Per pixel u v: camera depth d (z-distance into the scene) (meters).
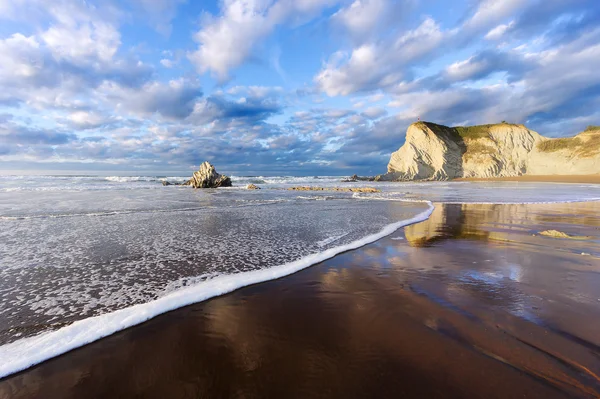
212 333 3.37
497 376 2.58
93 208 14.84
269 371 2.70
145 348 3.07
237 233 9.02
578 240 8.13
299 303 4.17
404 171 81.00
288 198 22.77
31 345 3.10
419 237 8.59
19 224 10.23
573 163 74.75
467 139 96.00
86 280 5.01
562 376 2.56
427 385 2.48
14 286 4.72
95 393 2.44
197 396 2.40
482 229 9.84
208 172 39.00
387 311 3.88
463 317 3.68
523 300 4.16
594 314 3.71
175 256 6.46
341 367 2.74
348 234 8.91
